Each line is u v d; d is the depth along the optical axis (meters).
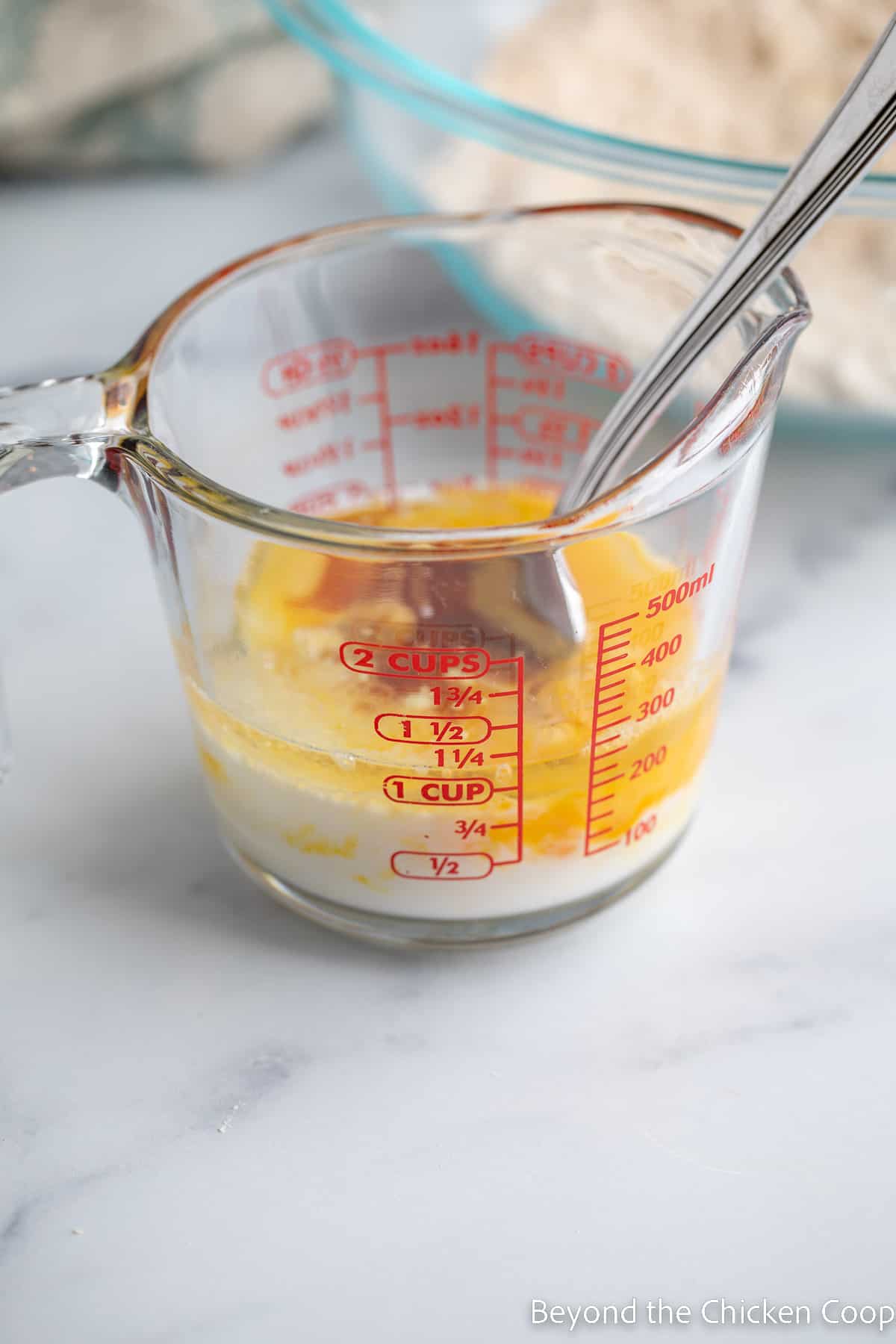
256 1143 0.40
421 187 0.57
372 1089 0.41
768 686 0.50
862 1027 0.42
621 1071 0.41
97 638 0.52
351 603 0.37
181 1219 0.39
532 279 0.47
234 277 0.44
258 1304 0.38
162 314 0.42
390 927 0.42
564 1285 0.38
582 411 0.50
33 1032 0.42
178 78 0.66
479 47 0.61
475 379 0.50
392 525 0.51
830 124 0.37
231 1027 0.42
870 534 0.54
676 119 0.56
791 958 0.43
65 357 0.60
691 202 0.52
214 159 0.68
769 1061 0.41
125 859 0.46
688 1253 0.38
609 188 0.54
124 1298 0.38
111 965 0.44
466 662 0.38
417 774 0.39
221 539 0.38
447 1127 0.40
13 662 0.51
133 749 0.49
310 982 0.43
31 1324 0.38
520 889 0.41
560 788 0.39
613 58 0.58
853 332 0.51
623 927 0.44
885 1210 0.38
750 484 0.39
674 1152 0.40
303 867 0.42
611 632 0.38
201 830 0.47
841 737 0.48
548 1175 0.39
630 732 0.40
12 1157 0.40
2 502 0.57
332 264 0.46
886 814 0.46
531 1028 0.42
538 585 0.37
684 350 0.40
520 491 0.52
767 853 0.45
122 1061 0.42
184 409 0.43
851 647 0.51
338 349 0.48
